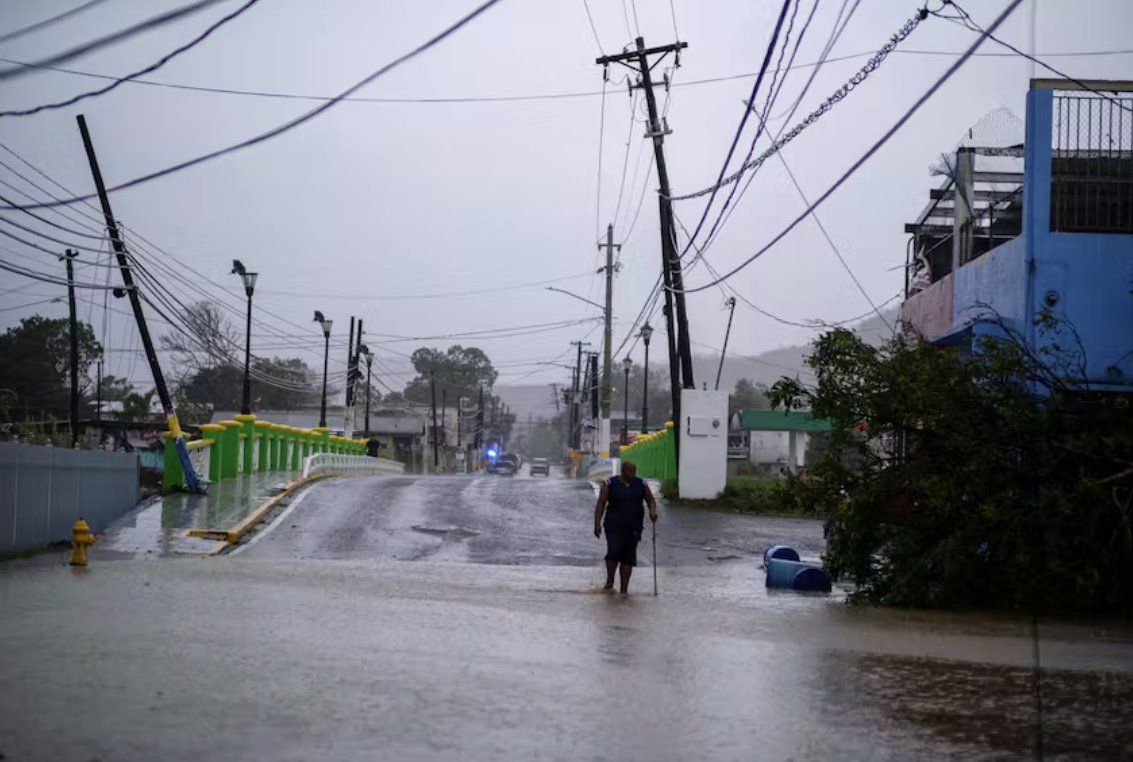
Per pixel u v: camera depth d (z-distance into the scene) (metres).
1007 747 6.69
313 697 7.08
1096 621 12.94
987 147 20.05
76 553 15.86
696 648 9.91
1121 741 6.91
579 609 12.61
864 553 14.66
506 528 22.83
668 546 21.25
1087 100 16.27
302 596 12.56
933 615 13.19
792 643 10.48
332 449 46.31
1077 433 13.96
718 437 28.50
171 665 7.89
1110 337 15.94
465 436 123.56
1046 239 16.08
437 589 14.19
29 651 8.26
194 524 21.30
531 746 6.17
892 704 7.79
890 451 15.00
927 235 23.64
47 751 5.60
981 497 13.81
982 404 14.02
